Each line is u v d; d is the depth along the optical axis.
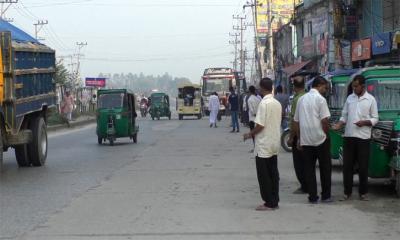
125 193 11.08
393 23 24.73
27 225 8.45
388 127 10.13
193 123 39.88
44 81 17.03
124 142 23.86
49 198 10.70
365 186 10.02
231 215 8.91
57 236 7.74
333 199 10.16
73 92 60.69
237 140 23.38
